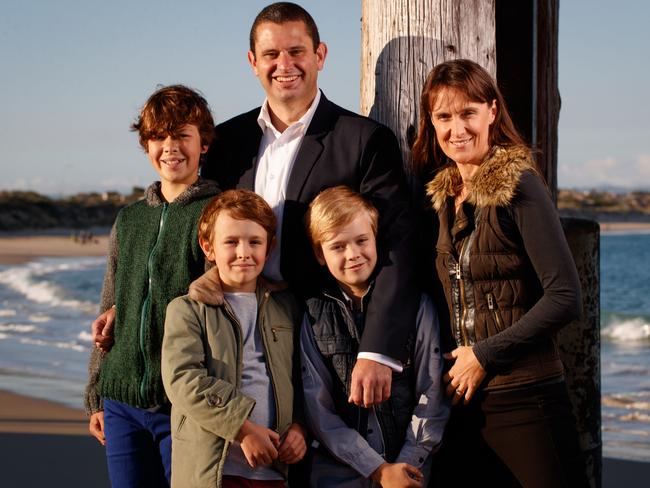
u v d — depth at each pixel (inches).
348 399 110.7
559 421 107.4
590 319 136.7
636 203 6131.9
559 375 109.4
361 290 113.9
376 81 135.0
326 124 122.9
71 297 1106.1
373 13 135.4
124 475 119.4
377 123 121.6
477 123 109.7
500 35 147.5
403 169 130.5
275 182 122.6
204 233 112.6
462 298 110.4
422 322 113.1
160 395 115.9
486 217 107.0
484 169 107.4
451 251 110.9
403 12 131.5
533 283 108.9
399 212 116.3
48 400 409.1
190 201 119.6
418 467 109.6
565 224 136.6
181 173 120.0
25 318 848.9
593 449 138.5
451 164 116.3
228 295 111.3
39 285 1275.8
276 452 105.3
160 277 117.3
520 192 105.0
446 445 117.0
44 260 2158.0
